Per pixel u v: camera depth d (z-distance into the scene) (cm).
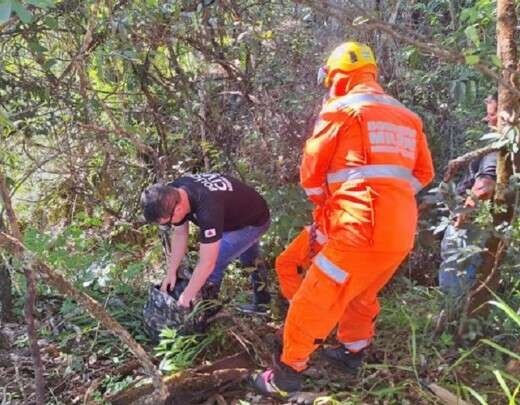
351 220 280
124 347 354
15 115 362
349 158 281
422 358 335
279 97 466
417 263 438
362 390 319
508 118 296
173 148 479
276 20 470
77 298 235
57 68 420
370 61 296
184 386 319
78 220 520
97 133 419
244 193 353
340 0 425
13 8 169
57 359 346
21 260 222
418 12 514
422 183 312
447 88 461
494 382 318
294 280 347
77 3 344
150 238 500
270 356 341
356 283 290
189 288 332
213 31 430
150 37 381
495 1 352
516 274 336
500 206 318
